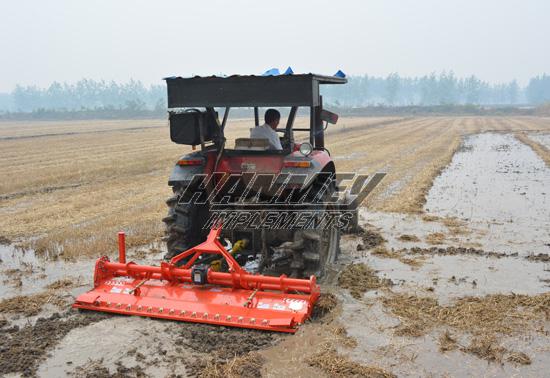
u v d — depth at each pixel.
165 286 6.05
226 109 6.95
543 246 8.52
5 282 7.05
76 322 5.59
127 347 5.04
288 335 5.21
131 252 8.39
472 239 8.98
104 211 11.74
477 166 19.11
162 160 22.62
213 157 6.69
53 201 13.22
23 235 9.67
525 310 5.83
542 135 35.81
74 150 28.45
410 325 5.42
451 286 6.64
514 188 14.23
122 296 5.93
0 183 16.23
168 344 5.09
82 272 7.43
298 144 7.48
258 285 5.76
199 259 6.73
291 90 6.03
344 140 31.73
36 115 110.38
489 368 4.61
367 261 7.75
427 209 11.54
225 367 4.62
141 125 64.69
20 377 4.54
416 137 34.12
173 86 6.36
